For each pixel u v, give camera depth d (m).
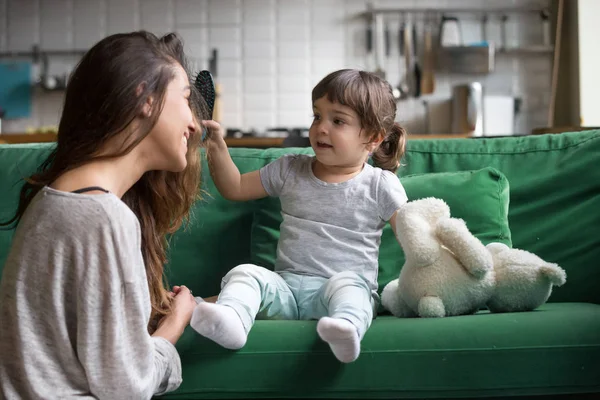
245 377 1.23
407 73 4.75
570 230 1.72
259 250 1.72
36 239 1.02
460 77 4.78
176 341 1.24
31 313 1.02
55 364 1.03
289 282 1.49
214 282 1.75
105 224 1.02
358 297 1.30
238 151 1.85
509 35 4.75
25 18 4.83
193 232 1.77
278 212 1.74
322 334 1.16
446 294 1.39
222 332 1.19
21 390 1.02
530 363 1.23
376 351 1.22
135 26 4.80
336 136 1.50
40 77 4.78
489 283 1.41
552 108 4.53
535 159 1.80
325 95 1.51
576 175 1.75
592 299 1.68
